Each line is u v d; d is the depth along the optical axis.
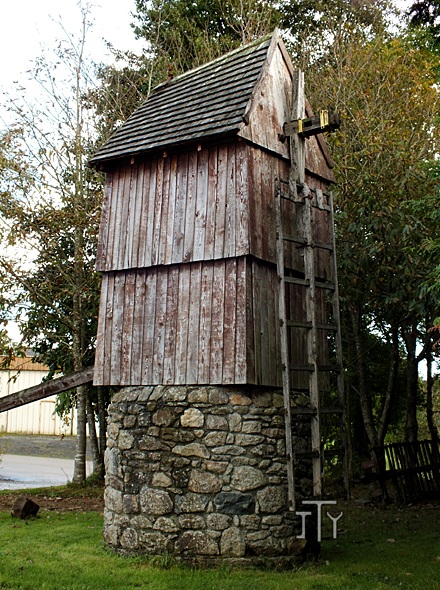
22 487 16.33
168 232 8.98
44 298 15.64
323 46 18.53
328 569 7.79
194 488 7.98
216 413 8.08
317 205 9.28
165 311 8.83
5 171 15.34
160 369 8.68
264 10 20.44
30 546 8.60
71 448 26.14
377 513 12.05
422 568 7.89
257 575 7.38
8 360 16.41
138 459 8.48
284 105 9.49
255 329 8.19
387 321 14.77
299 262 9.20
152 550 8.06
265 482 7.91
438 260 10.81
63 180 16.52
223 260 8.42
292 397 8.65
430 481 13.76
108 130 17.28
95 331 17.11
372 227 12.70
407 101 15.10
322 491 7.98
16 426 31.62
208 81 9.93
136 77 19.17
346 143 14.29
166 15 20.66
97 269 9.60
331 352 15.31
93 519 10.87
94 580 7.02
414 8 11.38
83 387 15.92
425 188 12.88
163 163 9.27
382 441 14.70
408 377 15.03
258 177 8.63
